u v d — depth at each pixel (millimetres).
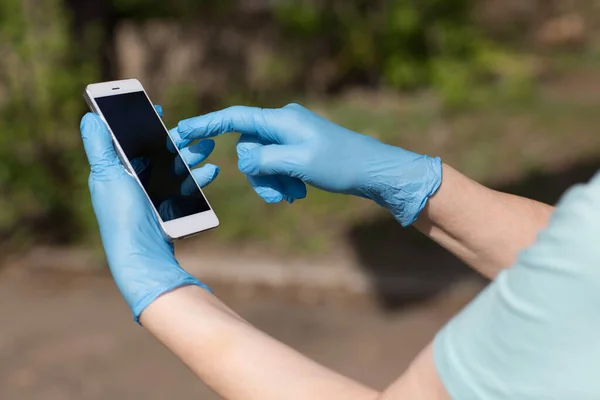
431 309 4750
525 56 9836
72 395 3947
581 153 6570
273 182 1865
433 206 1758
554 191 6000
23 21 5625
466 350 999
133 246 1477
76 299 4941
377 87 8961
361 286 4965
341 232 5520
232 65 8680
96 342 4426
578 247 917
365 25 8719
